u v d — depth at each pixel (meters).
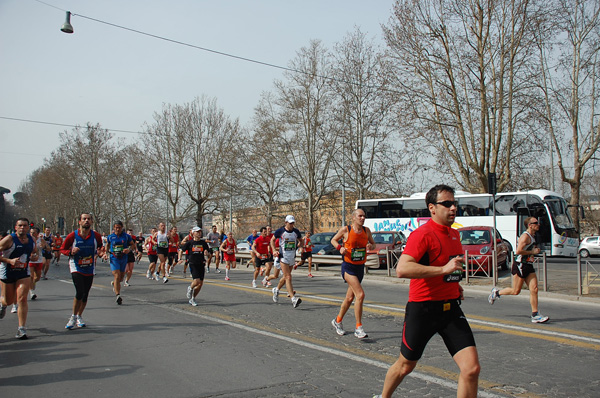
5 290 7.52
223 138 48.12
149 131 48.88
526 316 9.19
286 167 43.03
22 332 7.34
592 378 5.25
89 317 9.30
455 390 4.86
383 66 30.97
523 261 8.61
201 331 7.86
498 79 27.34
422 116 28.91
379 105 35.44
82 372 5.57
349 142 37.47
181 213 51.34
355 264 7.28
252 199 47.16
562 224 24.94
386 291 13.40
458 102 28.27
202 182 49.06
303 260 18.94
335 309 10.05
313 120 40.53
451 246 3.81
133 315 9.50
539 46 26.23
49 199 73.25
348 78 36.91
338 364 5.85
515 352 6.38
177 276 19.48
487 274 15.71
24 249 7.49
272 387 4.99
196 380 5.25
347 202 44.56
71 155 55.50
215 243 21.72
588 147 31.66
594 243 31.88
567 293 12.02
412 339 3.72
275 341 7.10
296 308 10.22
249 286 14.93
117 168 56.81
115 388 5.00
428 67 28.16
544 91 28.77
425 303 3.70
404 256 3.70
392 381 3.85
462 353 3.54
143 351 6.54
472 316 9.12
